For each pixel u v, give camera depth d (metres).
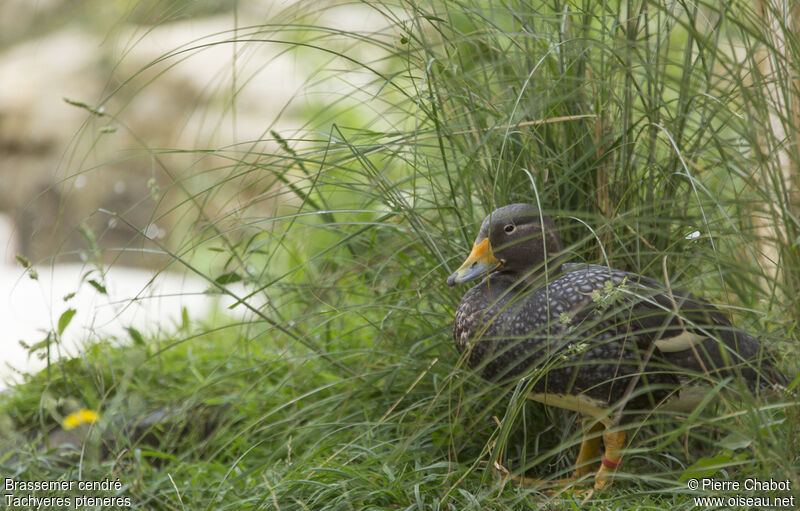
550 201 5.58
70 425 5.69
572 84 5.40
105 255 14.32
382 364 5.93
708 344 4.84
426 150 6.22
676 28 6.84
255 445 5.34
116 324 8.12
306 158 5.68
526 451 5.45
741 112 5.18
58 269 12.01
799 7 5.28
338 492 4.72
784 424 4.58
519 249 5.11
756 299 5.64
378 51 8.52
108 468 5.39
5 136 16.16
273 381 6.54
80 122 15.82
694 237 5.04
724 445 4.26
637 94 5.41
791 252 4.72
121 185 8.77
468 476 4.97
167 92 15.42
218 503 4.93
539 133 5.53
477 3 5.79
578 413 5.35
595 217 4.96
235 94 5.98
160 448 5.95
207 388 6.38
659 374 4.87
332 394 6.05
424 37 5.45
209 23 15.40
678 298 4.93
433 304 6.10
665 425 5.24
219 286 5.55
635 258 5.50
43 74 16.64
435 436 5.34
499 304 5.08
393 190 5.67
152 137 15.23
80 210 14.80
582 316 4.85
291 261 7.34
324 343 6.39
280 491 4.70
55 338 5.74
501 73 5.68
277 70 15.12
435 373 5.59
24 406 6.52
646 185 5.53
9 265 12.62
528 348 4.92
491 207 5.21
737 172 4.91
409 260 6.20
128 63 15.91
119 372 6.66
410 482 4.79
